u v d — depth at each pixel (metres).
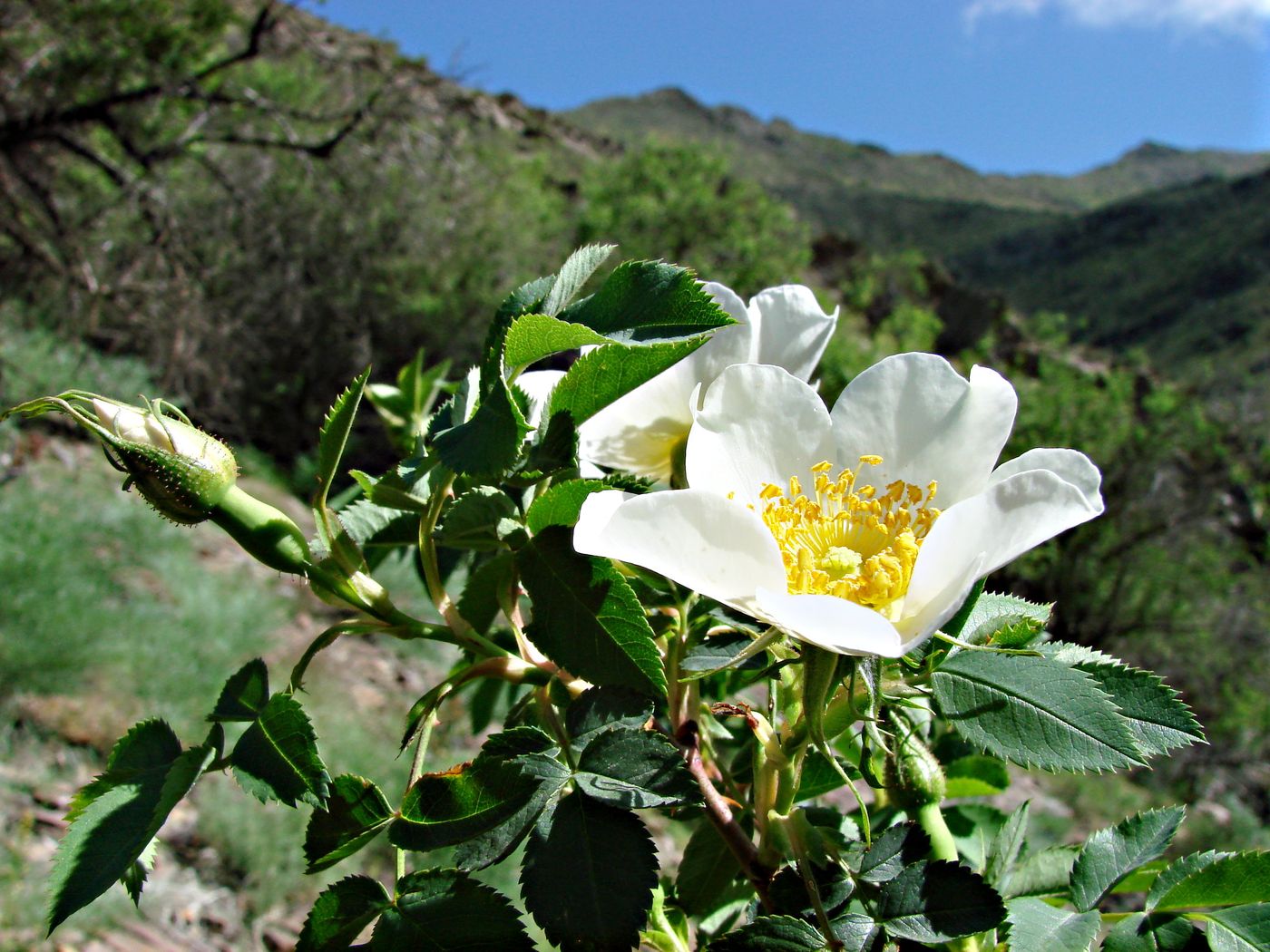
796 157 108.38
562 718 0.90
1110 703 0.75
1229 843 9.41
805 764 1.02
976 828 1.20
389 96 10.52
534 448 0.86
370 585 0.89
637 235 17.50
